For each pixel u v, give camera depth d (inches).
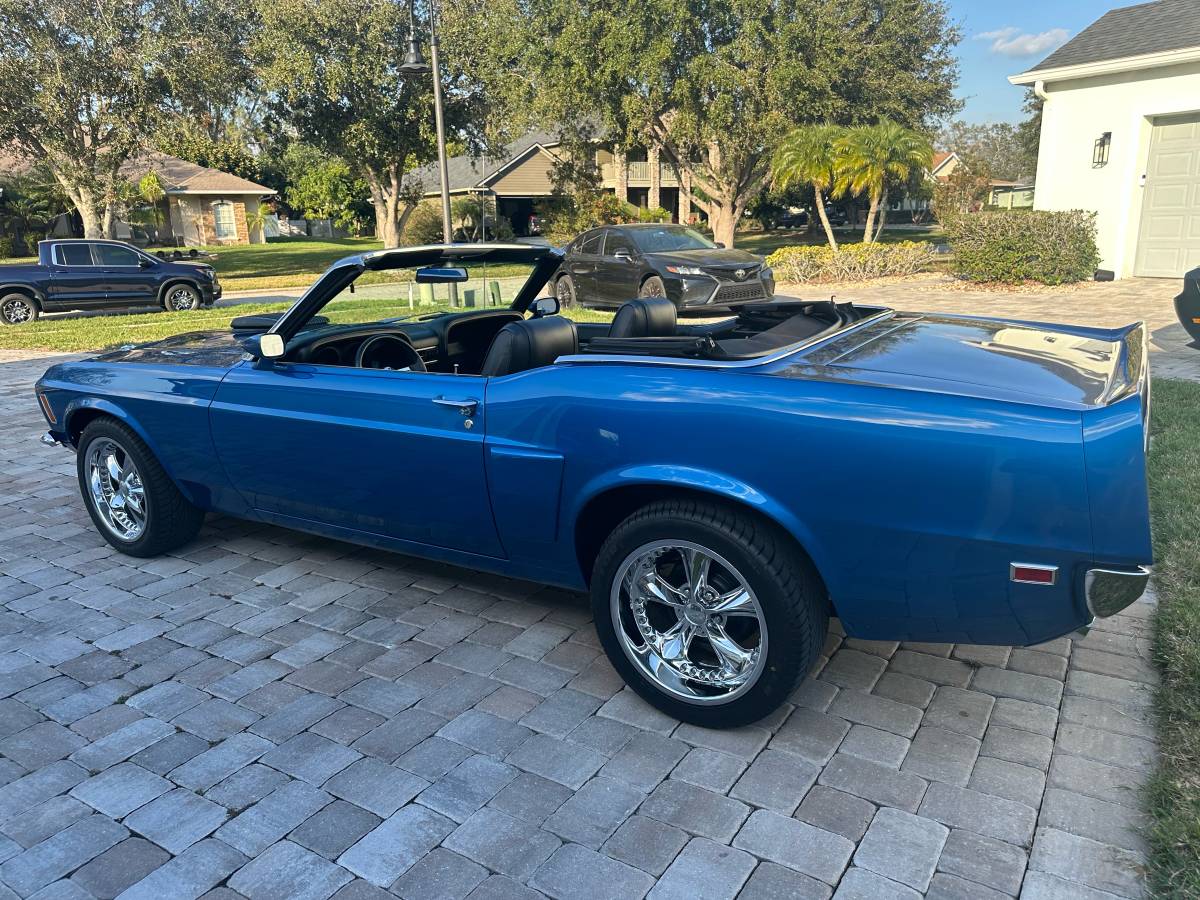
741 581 107.6
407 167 1194.6
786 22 899.4
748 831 96.7
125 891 90.7
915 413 97.7
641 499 119.6
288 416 147.2
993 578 96.9
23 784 108.1
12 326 611.8
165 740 116.7
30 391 364.2
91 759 112.9
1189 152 594.9
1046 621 98.0
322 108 1032.8
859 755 109.3
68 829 100.0
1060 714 116.2
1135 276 639.8
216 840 97.7
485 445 125.8
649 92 944.9
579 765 109.3
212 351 175.6
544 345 132.6
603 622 120.5
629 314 142.8
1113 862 90.0
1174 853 88.3
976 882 88.4
